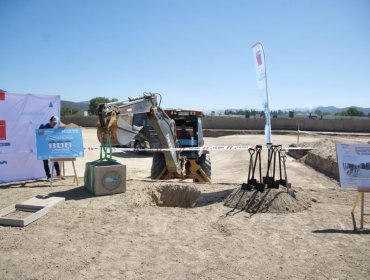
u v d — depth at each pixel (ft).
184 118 37.11
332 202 24.85
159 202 27.76
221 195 26.07
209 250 16.26
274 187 24.21
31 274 13.80
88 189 27.43
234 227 19.36
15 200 24.56
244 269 14.37
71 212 21.77
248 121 141.18
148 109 28.55
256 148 24.56
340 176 20.44
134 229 18.97
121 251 16.08
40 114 32.19
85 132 122.21
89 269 14.26
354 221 20.61
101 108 26.55
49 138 28.89
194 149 32.07
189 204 27.96
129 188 27.78
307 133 112.68
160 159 33.63
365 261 15.23
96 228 19.08
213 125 144.87
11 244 16.79
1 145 30.25
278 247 16.69
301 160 55.77
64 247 16.49
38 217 20.61
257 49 25.59
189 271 14.16
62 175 34.65
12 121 30.71
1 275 13.69
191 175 34.32
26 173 31.68
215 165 55.36
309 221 20.53
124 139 27.43
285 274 13.97
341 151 20.79
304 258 15.49
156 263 14.87
